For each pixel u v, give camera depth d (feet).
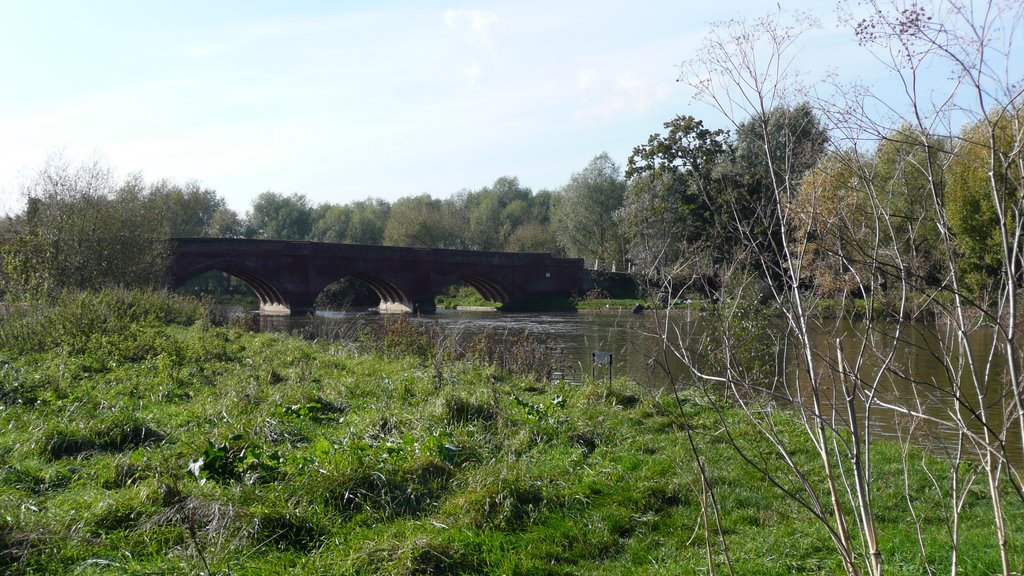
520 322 121.70
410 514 18.90
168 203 205.67
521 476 20.86
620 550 18.03
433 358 50.93
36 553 15.21
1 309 69.31
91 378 37.29
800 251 11.28
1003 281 10.13
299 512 17.90
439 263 171.53
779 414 28.99
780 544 17.97
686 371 49.03
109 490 19.62
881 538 18.35
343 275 159.94
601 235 203.62
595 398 35.29
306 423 28.48
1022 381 9.31
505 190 333.62
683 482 21.72
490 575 16.01
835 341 12.14
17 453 22.52
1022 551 17.16
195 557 15.44
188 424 27.50
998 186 9.35
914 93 10.07
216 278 232.53
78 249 93.15
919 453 26.07
